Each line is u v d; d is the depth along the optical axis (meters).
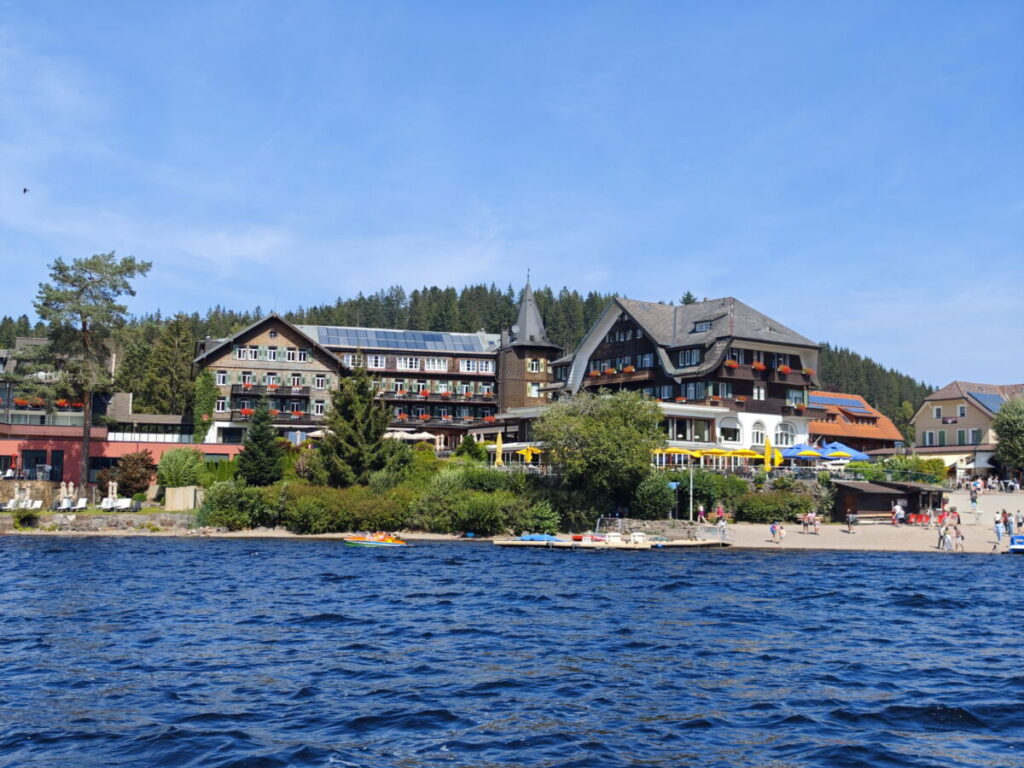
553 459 64.38
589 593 35.53
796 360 88.06
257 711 18.34
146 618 29.06
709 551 55.19
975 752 16.11
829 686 20.72
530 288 116.44
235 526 64.62
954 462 96.12
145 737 16.61
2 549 51.91
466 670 22.08
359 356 74.06
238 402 99.81
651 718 18.06
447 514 64.31
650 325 89.44
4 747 16.08
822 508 66.94
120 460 75.62
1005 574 43.91
